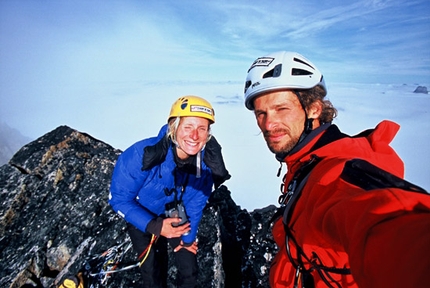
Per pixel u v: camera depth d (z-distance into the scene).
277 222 0.84
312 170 0.61
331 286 0.61
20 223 2.36
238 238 2.27
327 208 0.50
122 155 1.43
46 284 2.00
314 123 0.80
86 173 2.70
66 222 2.32
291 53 0.83
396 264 0.31
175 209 1.46
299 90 0.78
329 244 0.54
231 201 2.69
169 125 1.36
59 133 3.12
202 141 1.36
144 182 1.44
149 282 1.63
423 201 0.38
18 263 2.05
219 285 1.73
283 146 0.79
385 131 0.64
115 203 1.47
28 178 2.61
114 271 1.78
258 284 1.92
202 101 1.36
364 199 0.42
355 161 0.52
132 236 1.62
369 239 0.37
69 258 2.10
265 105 0.82
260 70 0.83
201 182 1.53
